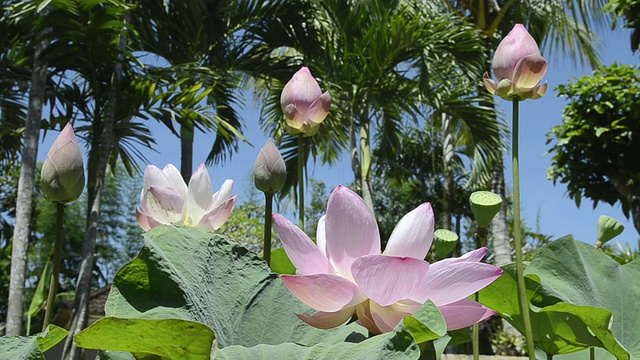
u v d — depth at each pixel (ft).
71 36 16.05
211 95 23.29
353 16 22.65
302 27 23.34
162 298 2.35
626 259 12.19
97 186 17.20
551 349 3.52
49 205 42.60
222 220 3.76
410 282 2.02
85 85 19.06
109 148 17.65
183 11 21.25
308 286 2.05
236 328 2.48
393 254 2.17
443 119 30.01
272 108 25.05
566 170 16.22
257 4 22.66
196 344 1.92
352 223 2.15
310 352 2.01
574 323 3.42
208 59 22.80
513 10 28.09
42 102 16.62
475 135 22.93
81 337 1.90
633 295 3.62
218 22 22.43
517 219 3.05
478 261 2.22
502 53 3.18
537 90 3.14
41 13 17.34
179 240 2.56
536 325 3.48
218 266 2.61
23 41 17.70
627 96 15.46
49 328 2.19
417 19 21.01
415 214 2.21
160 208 3.63
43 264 42.78
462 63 22.17
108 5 16.48
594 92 15.94
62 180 2.89
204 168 3.80
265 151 3.64
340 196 2.16
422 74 20.76
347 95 22.17
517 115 3.19
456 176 40.09
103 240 47.80
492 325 17.48
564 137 16.29
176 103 18.20
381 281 2.01
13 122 21.11
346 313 2.12
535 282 3.32
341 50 22.54
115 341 1.95
